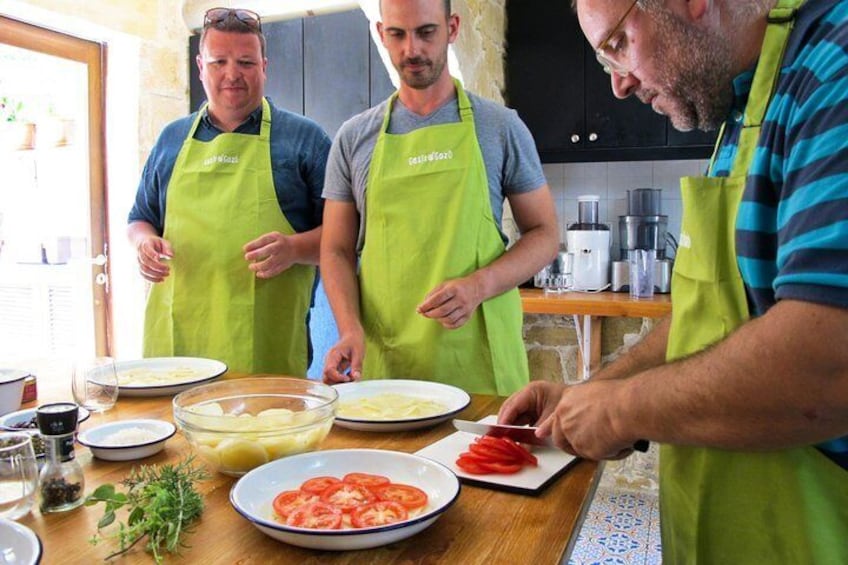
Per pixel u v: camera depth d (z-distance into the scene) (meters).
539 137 3.49
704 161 3.46
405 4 1.55
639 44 0.91
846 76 0.66
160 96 3.27
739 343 0.71
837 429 0.68
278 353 2.00
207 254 1.96
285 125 2.04
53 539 0.80
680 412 0.75
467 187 1.63
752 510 0.86
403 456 0.95
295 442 1.00
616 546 2.65
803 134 0.70
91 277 3.22
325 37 3.24
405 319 1.66
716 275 0.90
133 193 3.18
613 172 3.62
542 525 0.84
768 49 0.83
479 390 1.63
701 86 0.91
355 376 1.47
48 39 2.95
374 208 1.69
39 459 1.00
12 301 2.95
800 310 0.65
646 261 3.07
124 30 3.05
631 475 3.23
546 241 1.69
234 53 1.93
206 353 1.98
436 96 1.70
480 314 1.62
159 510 0.79
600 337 3.20
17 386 1.26
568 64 3.41
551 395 1.16
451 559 0.76
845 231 0.63
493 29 3.33
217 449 0.97
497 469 0.98
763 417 0.69
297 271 2.00
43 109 2.98
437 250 1.64
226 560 0.75
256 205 1.96
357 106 3.21
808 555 0.82
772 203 0.79
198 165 2.00
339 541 0.74
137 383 1.45
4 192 2.88
